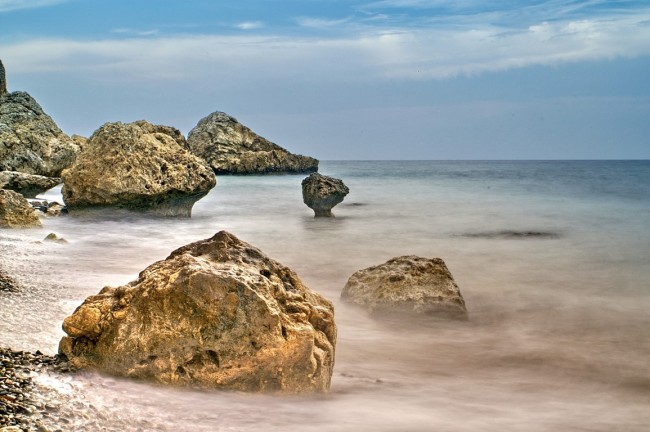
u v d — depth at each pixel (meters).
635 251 21.47
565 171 91.31
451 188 53.50
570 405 8.04
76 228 23.30
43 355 7.50
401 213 33.12
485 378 9.02
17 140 37.28
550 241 23.81
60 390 6.62
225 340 7.13
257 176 66.50
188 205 27.89
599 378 9.22
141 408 6.52
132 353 7.13
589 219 31.02
